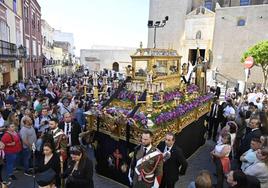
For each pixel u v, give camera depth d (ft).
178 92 26.48
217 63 106.01
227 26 103.45
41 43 119.96
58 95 41.91
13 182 20.66
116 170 21.04
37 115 25.25
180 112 21.99
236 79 99.35
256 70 96.17
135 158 15.49
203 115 30.53
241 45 100.99
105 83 29.17
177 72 29.68
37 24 107.76
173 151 16.35
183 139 24.40
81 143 22.41
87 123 22.72
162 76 25.55
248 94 45.39
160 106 21.16
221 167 17.11
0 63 56.54
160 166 14.28
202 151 29.17
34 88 45.78
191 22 115.55
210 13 110.32
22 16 78.95
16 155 20.86
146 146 14.85
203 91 34.42
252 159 15.21
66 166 17.30
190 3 119.85
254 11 97.60
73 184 14.15
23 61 80.23
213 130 33.24
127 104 22.88
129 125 19.01
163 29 121.90
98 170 22.52
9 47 61.16
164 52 26.55
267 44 73.26
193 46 115.03
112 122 20.26
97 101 24.45
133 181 15.19
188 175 22.76
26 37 85.10
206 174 11.24
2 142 19.70
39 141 20.81
